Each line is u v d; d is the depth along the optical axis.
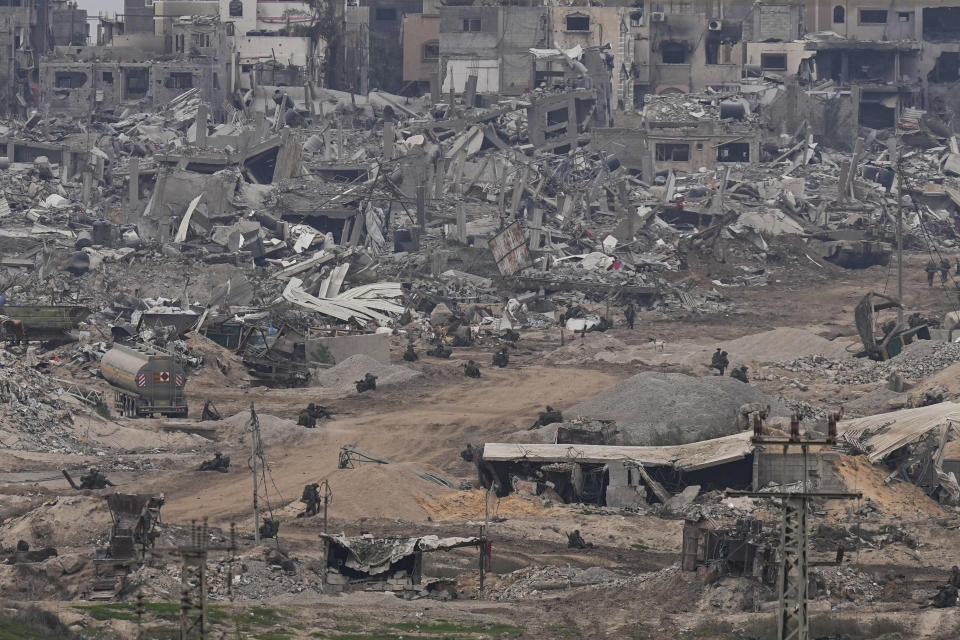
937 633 192.50
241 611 192.12
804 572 125.75
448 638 188.25
